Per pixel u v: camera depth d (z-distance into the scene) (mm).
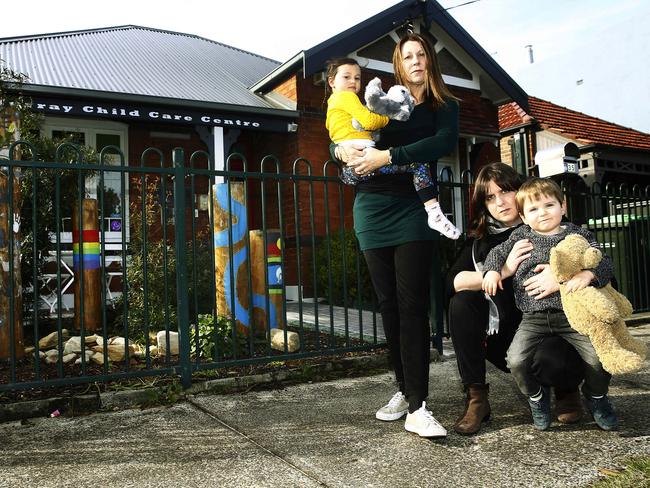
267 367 3740
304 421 2723
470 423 2447
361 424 2646
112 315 5473
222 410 2963
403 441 2375
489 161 11719
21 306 3893
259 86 9547
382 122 2512
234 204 4578
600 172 11164
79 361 3762
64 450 2357
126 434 2572
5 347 3801
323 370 3727
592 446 2211
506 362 2699
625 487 1760
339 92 2768
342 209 4047
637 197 6250
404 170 2580
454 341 2557
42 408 2904
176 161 3408
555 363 2273
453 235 2473
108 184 8648
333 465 2119
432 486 1889
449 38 10672
